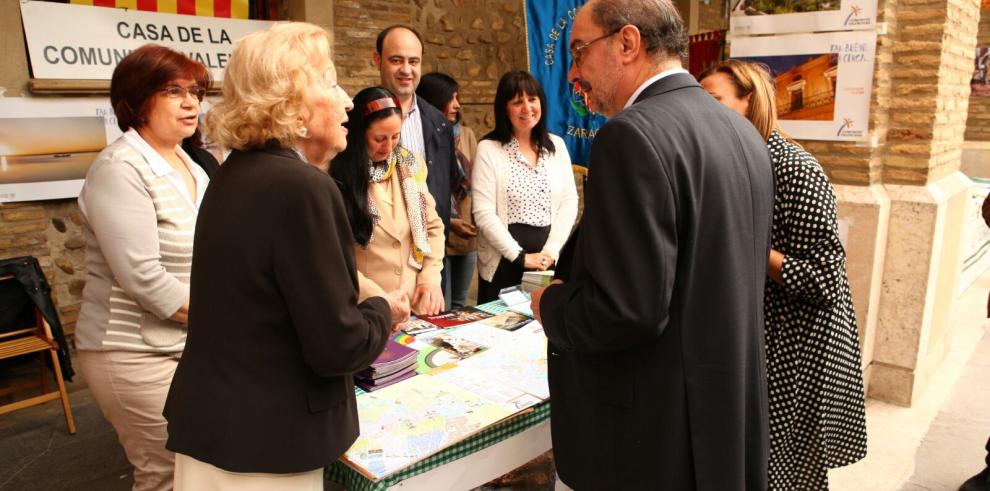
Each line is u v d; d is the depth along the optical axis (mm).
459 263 3354
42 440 2918
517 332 2092
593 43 1299
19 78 3387
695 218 1151
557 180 2988
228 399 1114
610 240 1124
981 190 5191
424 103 2965
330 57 1218
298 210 1078
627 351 1234
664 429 1211
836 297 1598
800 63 3025
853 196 3000
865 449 1837
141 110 1812
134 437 1852
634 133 1120
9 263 2861
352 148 2092
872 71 2865
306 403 1153
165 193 1789
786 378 1724
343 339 1118
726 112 1309
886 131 3055
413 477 1398
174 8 3844
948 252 3348
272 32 1149
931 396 3289
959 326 4305
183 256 1826
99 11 3580
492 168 2891
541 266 2840
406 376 1742
